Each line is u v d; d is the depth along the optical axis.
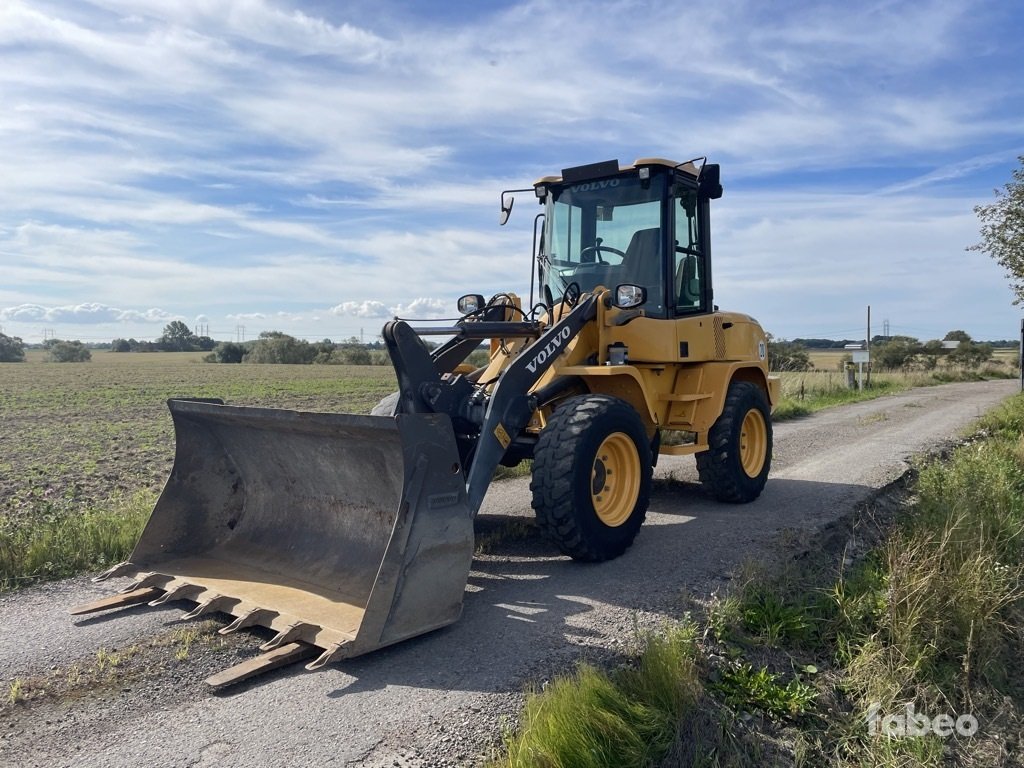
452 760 2.97
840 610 4.61
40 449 13.30
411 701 3.37
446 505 4.05
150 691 3.52
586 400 5.16
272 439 4.89
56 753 3.03
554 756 2.95
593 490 5.21
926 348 48.97
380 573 3.73
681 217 6.61
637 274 6.41
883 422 14.06
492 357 6.25
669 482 8.23
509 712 3.29
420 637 4.04
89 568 5.37
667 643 3.74
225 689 3.52
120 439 14.96
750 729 3.59
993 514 6.28
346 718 3.24
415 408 4.91
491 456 4.79
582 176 6.59
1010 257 14.69
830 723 3.79
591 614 4.35
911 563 4.79
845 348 24.73
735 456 6.89
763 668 4.01
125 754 3.00
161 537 5.02
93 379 42.44
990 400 19.42
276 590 4.39
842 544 6.11
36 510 6.64
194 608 4.51
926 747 3.74
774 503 7.20
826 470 8.92
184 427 5.14
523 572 5.14
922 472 8.34
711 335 6.74
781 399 17.08
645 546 5.73
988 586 4.86
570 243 6.70
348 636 3.70
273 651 3.76
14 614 4.50
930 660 4.37
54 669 3.76
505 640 3.99
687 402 6.52
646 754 3.17
